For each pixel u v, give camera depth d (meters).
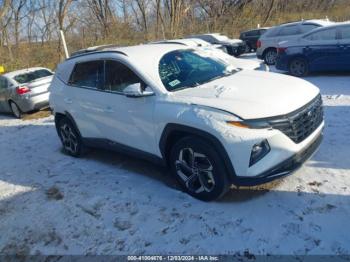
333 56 9.17
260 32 18.97
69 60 5.45
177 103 3.58
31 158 6.01
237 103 3.26
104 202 3.95
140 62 4.08
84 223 3.60
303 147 3.36
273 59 13.80
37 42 23.92
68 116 5.34
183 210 3.55
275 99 3.30
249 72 4.36
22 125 9.00
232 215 3.34
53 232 3.53
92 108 4.75
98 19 26.81
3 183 4.99
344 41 8.92
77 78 5.14
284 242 2.88
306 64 9.76
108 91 4.48
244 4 31.47
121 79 4.25
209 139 3.27
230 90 3.58
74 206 3.97
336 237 2.86
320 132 3.77
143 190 4.11
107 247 3.17
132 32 26.83
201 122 3.28
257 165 3.11
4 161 6.05
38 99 9.86
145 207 3.71
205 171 3.50
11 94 10.07
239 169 3.17
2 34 22.34
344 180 3.67
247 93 3.46
